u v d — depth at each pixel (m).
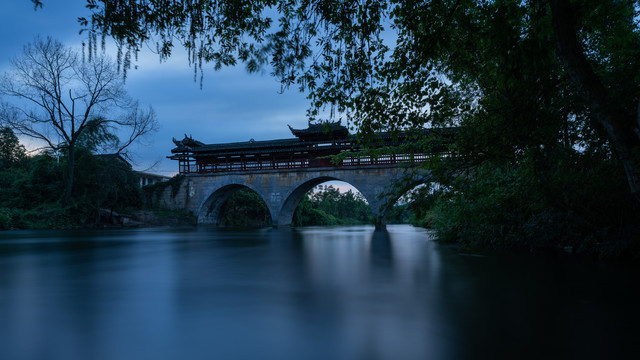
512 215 10.59
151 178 66.75
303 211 68.69
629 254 8.32
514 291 5.34
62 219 34.03
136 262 9.40
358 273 7.34
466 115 7.89
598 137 7.62
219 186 43.12
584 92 5.64
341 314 4.20
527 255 9.64
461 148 7.84
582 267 7.45
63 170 38.28
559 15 5.55
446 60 7.74
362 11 6.61
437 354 2.96
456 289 5.55
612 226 8.32
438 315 4.11
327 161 39.22
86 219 36.09
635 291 5.24
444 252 11.58
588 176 8.10
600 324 3.71
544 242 10.04
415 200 8.57
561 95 7.36
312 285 6.05
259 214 59.50
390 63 6.97
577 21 6.20
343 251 12.43
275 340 3.33
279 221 40.38
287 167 40.84
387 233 27.47
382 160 35.81
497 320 3.90
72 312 4.34
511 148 7.78
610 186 7.75
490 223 11.08
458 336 3.40
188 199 44.31
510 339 3.31
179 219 42.25
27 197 37.31
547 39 6.38
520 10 6.17
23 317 4.13
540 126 7.27
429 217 25.19
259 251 12.52
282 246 14.79
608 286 5.60
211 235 23.98
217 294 5.35
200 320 4.01
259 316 4.14
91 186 38.12
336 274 7.24
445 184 8.38
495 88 7.66
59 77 34.75
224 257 10.60
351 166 36.66
